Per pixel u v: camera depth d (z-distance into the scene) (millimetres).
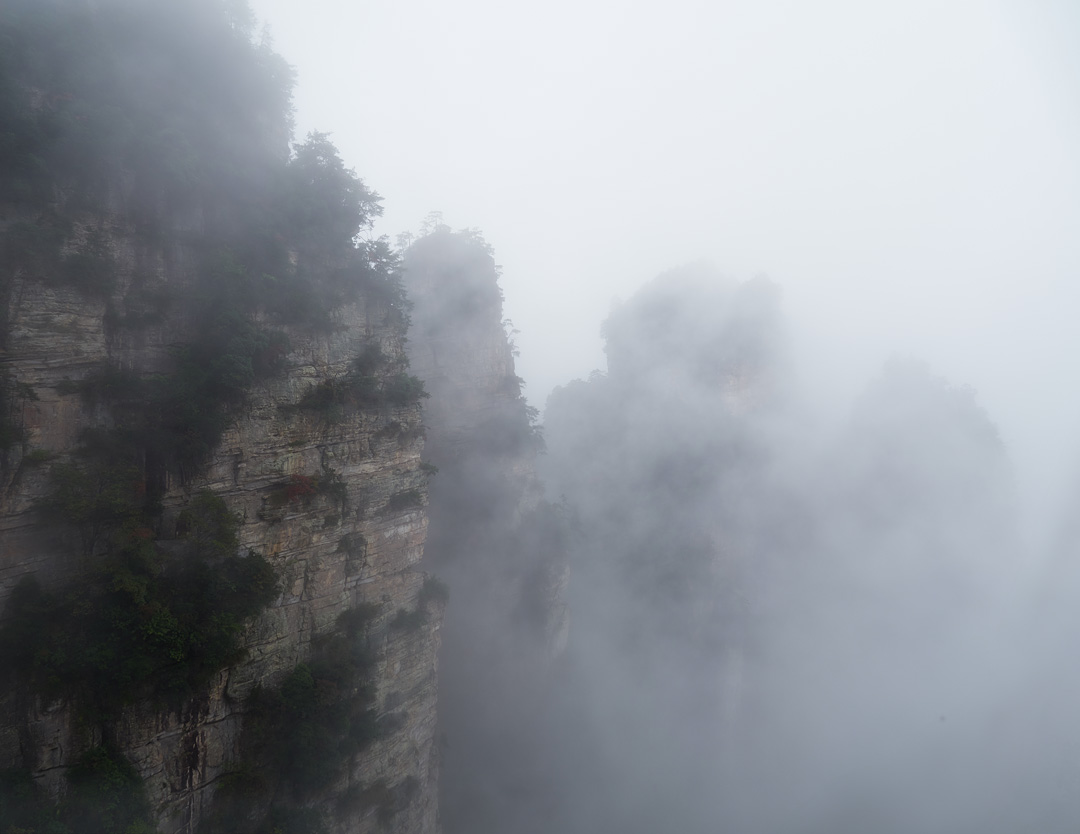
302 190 29594
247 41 30859
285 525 27281
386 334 32875
